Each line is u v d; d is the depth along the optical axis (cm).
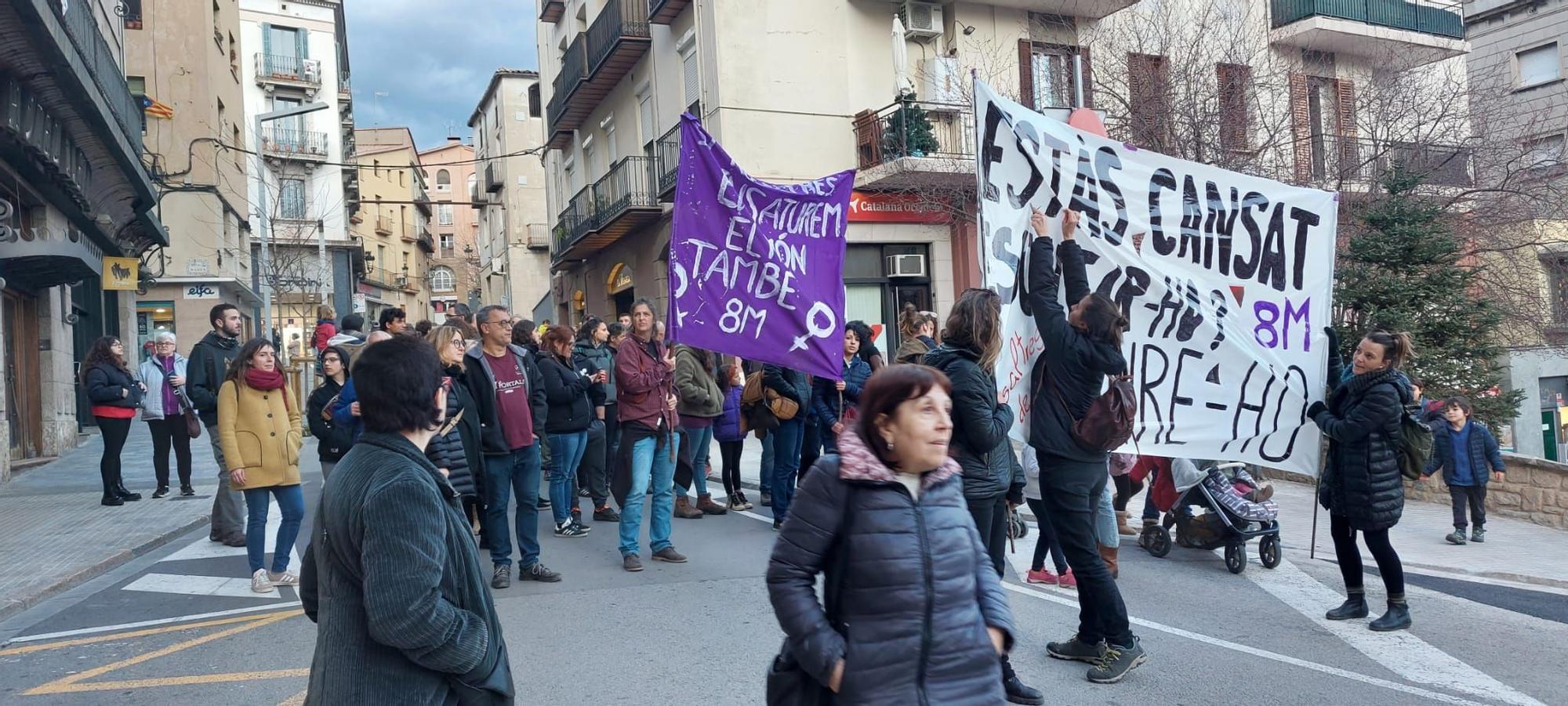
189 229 2841
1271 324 637
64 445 1669
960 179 1695
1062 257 535
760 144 1709
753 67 1712
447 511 249
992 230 562
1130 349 615
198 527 966
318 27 4662
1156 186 616
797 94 1739
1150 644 545
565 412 860
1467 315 1377
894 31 1742
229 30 3136
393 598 224
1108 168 605
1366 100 1630
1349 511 575
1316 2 1797
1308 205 647
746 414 990
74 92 1140
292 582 702
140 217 1873
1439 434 946
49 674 519
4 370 1341
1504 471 935
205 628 602
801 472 962
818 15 1759
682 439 866
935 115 1752
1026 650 532
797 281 694
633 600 632
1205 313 626
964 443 451
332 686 233
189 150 2591
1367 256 1383
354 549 234
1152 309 617
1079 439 462
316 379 2155
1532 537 973
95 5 1709
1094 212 599
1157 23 1595
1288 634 568
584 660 515
